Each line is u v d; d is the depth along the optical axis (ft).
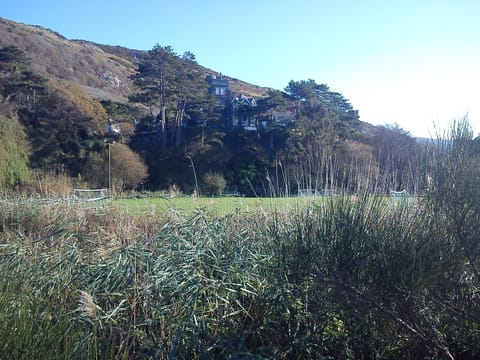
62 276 17.30
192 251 17.07
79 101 136.77
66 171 81.97
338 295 13.23
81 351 12.02
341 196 14.23
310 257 13.85
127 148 126.21
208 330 14.44
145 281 16.33
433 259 11.86
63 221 27.66
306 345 13.84
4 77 133.28
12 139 103.60
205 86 176.14
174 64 166.40
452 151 12.92
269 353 13.91
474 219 12.09
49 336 11.76
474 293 12.42
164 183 113.60
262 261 16.55
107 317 14.42
